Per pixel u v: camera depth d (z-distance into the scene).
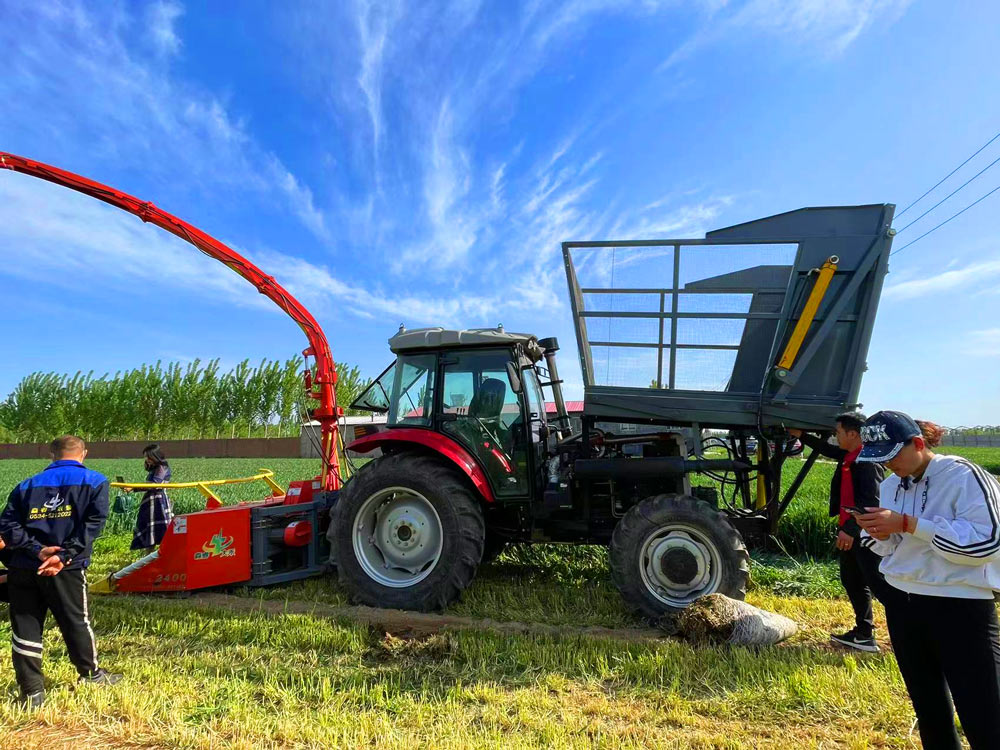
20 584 3.49
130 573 5.76
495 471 5.53
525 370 5.83
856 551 3.88
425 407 5.80
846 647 4.25
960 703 2.23
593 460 5.26
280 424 47.66
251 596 5.71
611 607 5.20
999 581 2.18
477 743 2.97
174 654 4.20
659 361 5.24
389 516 5.56
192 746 2.99
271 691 3.56
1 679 3.77
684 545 4.85
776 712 3.30
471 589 5.73
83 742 3.06
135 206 6.44
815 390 4.96
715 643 4.17
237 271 6.68
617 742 2.99
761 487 6.16
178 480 18.61
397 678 3.75
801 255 4.95
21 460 40.75
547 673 3.82
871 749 2.94
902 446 2.38
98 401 47.66
